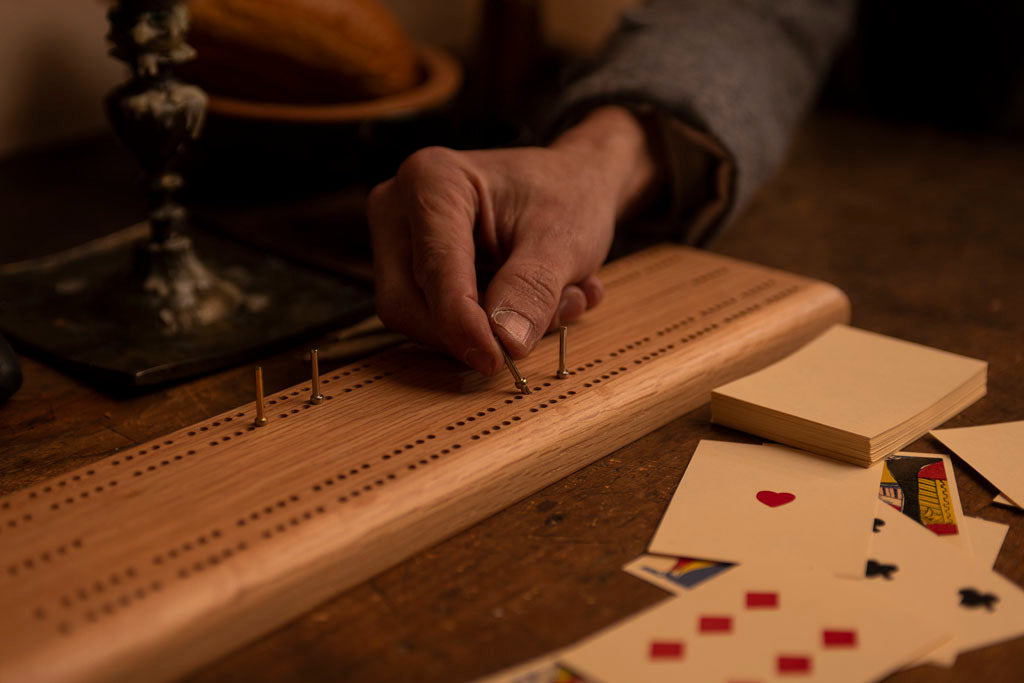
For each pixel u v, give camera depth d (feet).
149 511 1.76
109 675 1.46
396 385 2.23
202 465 1.90
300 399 2.16
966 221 3.75
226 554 1.64
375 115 3.33
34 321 2.62
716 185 3.22
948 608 1.66
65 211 3.49
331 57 3.29
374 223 2.47
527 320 2.21
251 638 1.62
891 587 1.71
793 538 1.83
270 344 2.54
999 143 4.73
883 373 2.36
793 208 3.86
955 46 4.75
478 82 5.07
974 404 2.38
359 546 1.73
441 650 1.59
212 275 2.72
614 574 1.77
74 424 2.23
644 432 2.25
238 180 3.55
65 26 4.12
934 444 2.19
